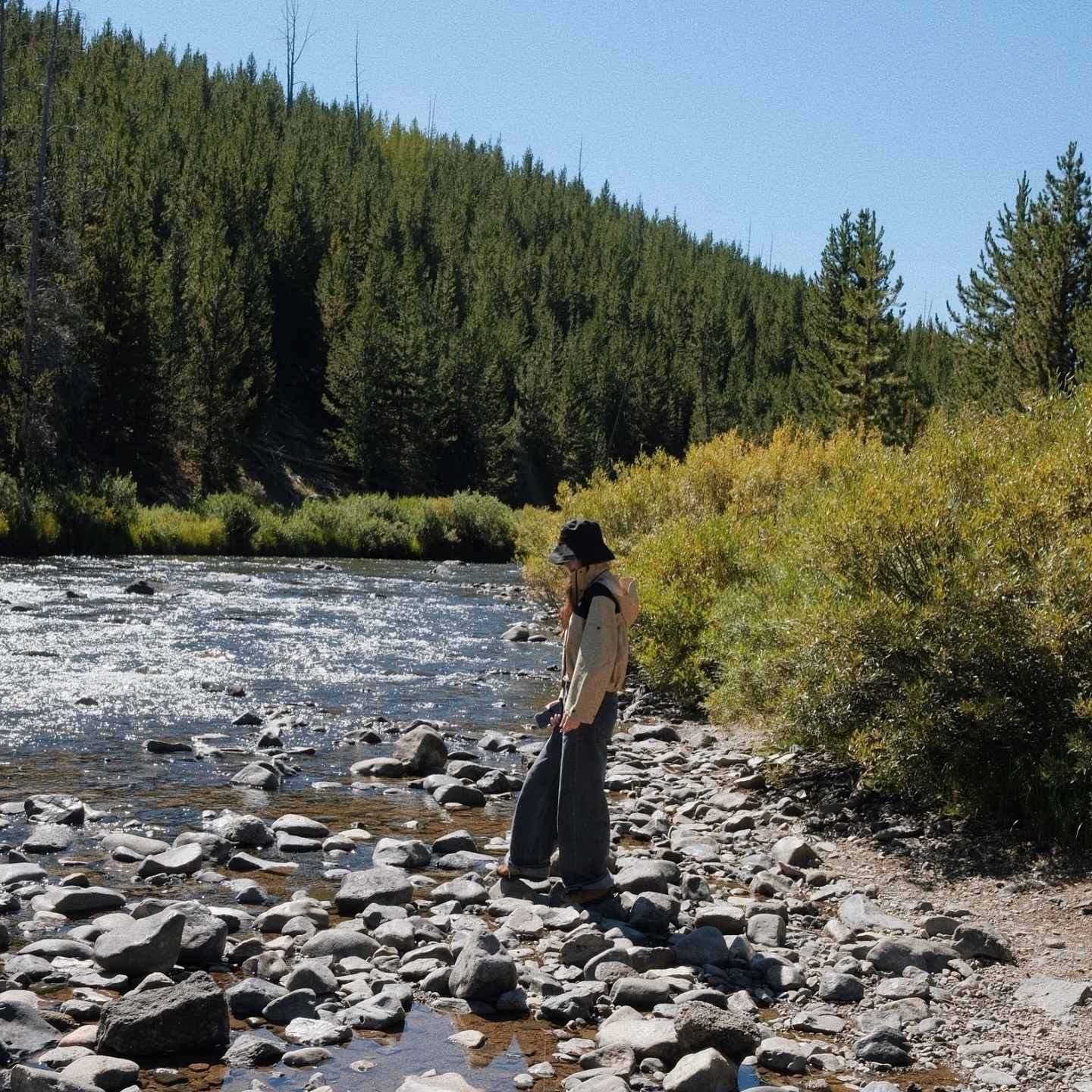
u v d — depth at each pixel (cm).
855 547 754
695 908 568
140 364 4869
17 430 3869
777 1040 409
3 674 1192
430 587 2764
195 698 1123
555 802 598
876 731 723
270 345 7119
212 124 9969
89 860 609
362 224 9781
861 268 4891
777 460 1800
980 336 3847
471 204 13188
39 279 4028
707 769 916
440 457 7431
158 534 3731
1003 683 693
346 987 452
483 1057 395
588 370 9319
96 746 898
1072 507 718
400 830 711
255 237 8138
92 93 9269
